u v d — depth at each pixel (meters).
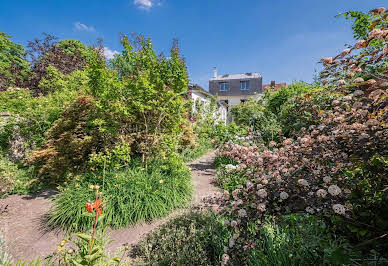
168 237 2.40
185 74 4.80
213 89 28.56
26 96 7.90
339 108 1.99
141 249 2.39
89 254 1.55
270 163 2.22
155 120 4.81
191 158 8.05
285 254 1.72
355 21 2.62
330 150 1.69
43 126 6.16
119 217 3.09
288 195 1.43
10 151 5.93
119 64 5.48
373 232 1.11
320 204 1.29
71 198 3.29
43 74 12.08
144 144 4.74
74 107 4.85
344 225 1.29
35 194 4.58
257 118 10.63
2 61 17.61
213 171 6.41
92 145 4.69
